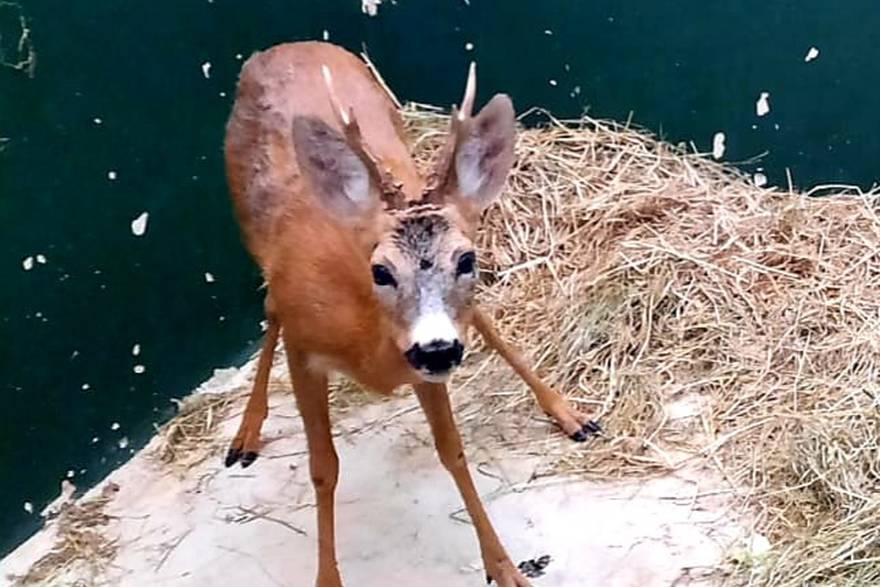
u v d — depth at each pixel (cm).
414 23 328
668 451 270
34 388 265
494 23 323
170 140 281
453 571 253
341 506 267
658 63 315
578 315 290
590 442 273
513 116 221
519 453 273
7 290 257
